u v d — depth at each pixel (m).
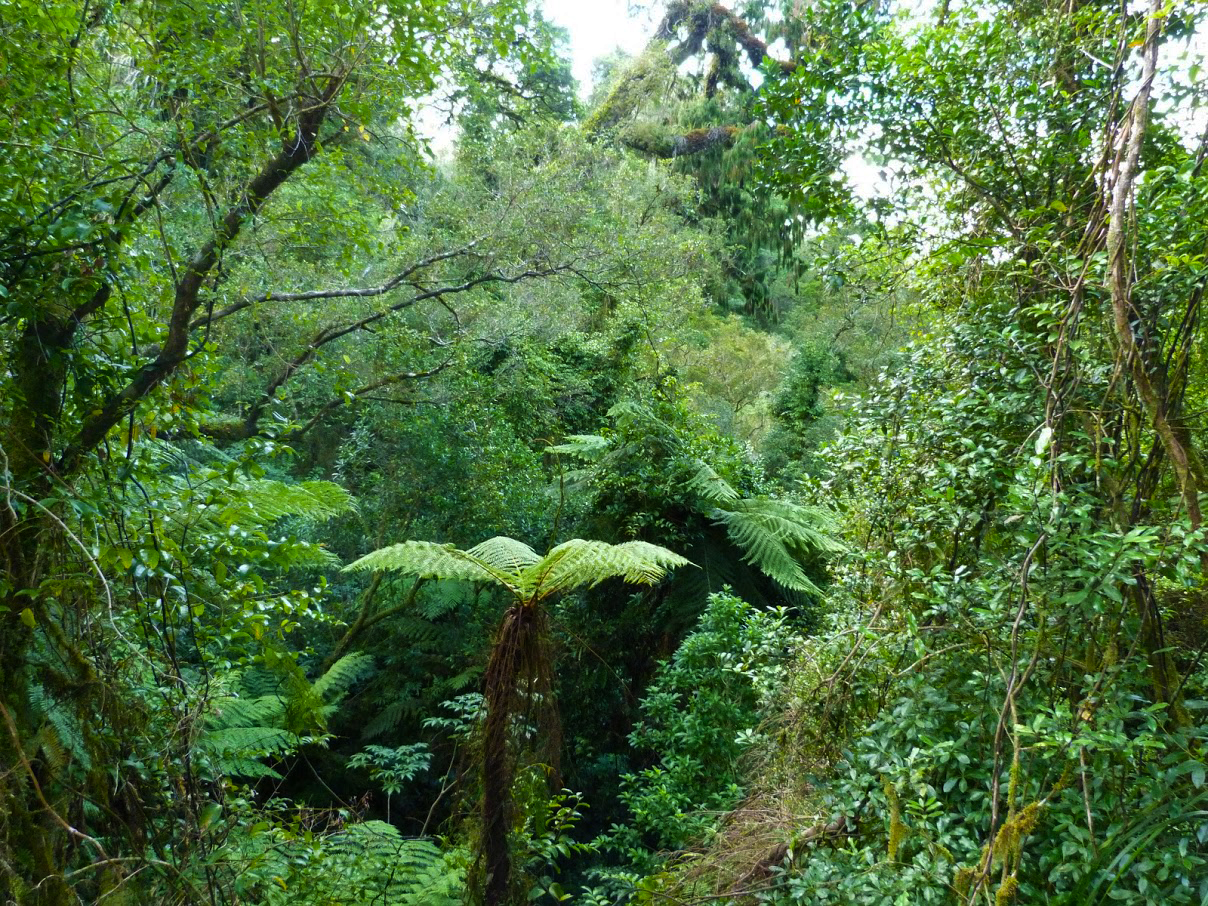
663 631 6.38
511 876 2.69
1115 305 1.84
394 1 2.82
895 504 2.72
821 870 2.28
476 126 7.60
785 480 10.45
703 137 14.48
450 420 7.06
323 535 6.87
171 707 2.15
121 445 2.29
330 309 6.49
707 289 14.70
